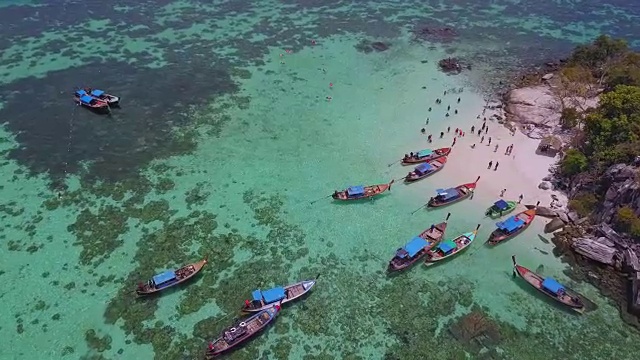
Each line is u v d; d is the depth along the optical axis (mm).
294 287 47781
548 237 54531
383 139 69812
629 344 44500
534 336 45000
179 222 55625
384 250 53094
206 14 105250
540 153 66875
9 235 53250
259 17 105000
